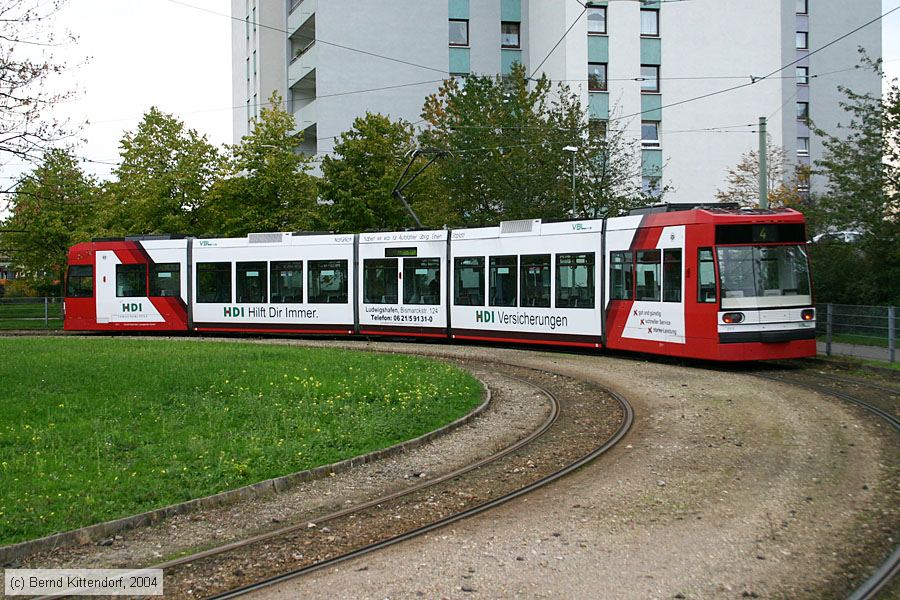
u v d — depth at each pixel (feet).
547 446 36.55
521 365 64.69
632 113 134.10
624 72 133.69
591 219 70.18
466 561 22.11
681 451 34.12
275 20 173.06
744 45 137.49
